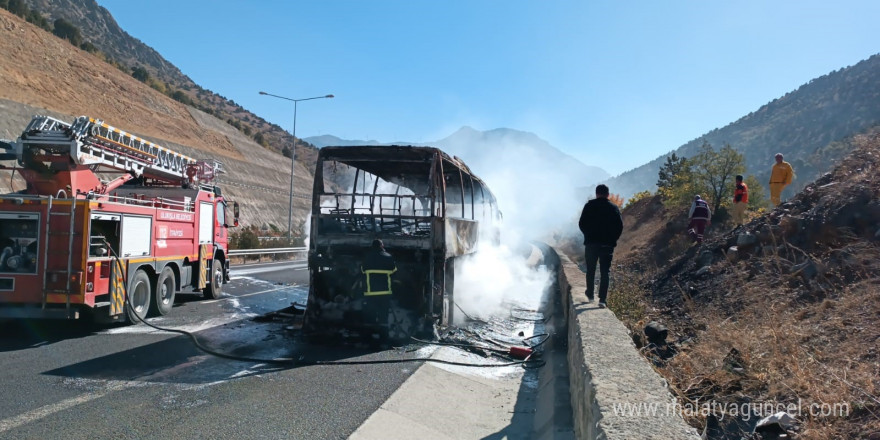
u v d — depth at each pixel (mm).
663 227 18859
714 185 16922
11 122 33312
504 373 7699
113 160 11633
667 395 3459
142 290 10656
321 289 9859
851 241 7258
